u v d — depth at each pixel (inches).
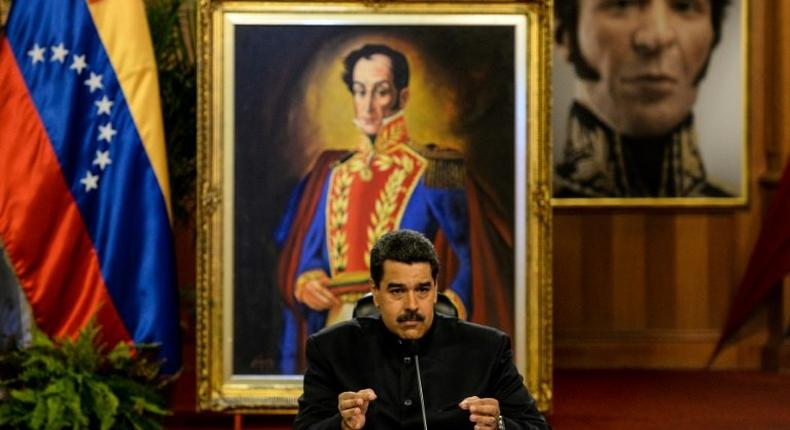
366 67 753.6
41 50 714.8
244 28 750.5
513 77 754.2
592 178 1062.4
